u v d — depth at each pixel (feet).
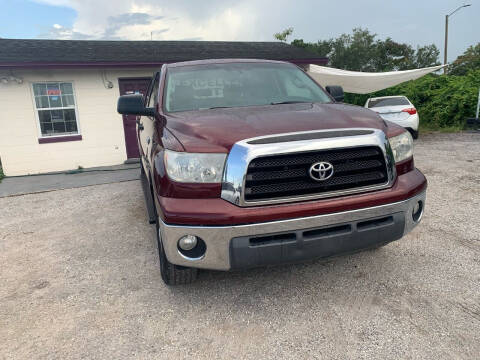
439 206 15.90
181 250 8.01
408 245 12.03
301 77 13.20
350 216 7.95
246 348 7.60
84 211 18.61
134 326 8.50
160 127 9.87
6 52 32.55
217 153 7.77
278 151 7.45
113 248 13.34
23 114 32.24
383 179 8.33
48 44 36.94
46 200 21.70
